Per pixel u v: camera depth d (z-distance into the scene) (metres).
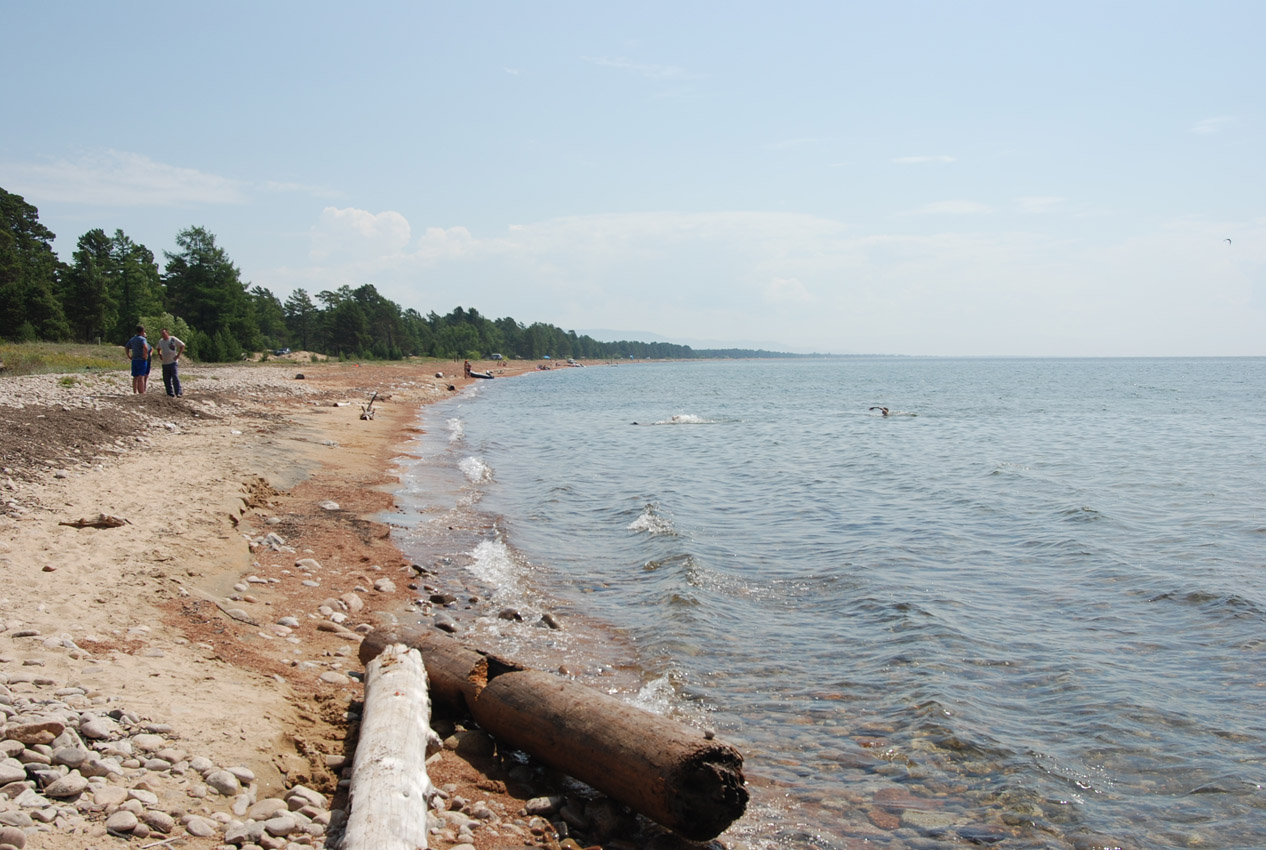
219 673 6.15
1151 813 5.19
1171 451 25.98
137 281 75.06
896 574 10.80
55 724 4.46
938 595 9.81
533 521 14.23
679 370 168.38
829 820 5.18
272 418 25.38
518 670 6.12
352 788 4.48
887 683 7.21
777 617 9.11
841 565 11.31
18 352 35.88
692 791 4.75
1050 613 9.16
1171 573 10.75
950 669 7.48
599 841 4.94
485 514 14.73
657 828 5.17
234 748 4.93
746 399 58.62
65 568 7.91
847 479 19.75
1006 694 6.98
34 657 5.65
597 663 7.74
